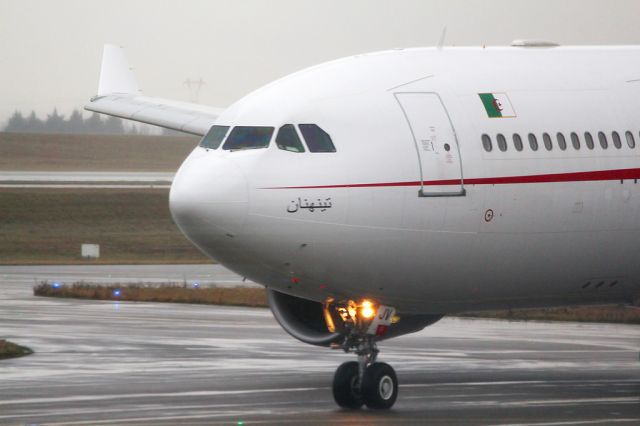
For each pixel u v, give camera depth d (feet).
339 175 239.50
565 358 356.18
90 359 341.41
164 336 406.41
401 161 244.83
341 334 263.08
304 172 238.27
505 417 242.78
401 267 249.14
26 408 252.01
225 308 530.68
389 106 250.98
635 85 285.23
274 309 277.23
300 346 378.94
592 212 269.44
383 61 264.72
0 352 351.67
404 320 281.74
